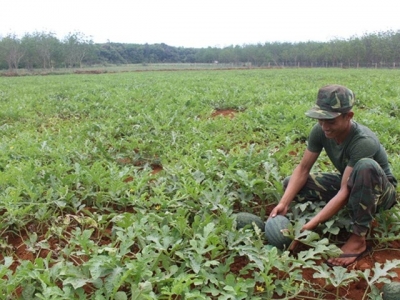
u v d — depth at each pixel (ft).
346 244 12.03
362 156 11.64
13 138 26.27
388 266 10.54
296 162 19.92
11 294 10.14
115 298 9.62
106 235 13.03
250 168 17.19
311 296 10.71
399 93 45.06
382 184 11.64
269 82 71.36
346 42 244.63
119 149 22.30
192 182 15.08
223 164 18.57
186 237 12.05
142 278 10.14
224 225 12.33
